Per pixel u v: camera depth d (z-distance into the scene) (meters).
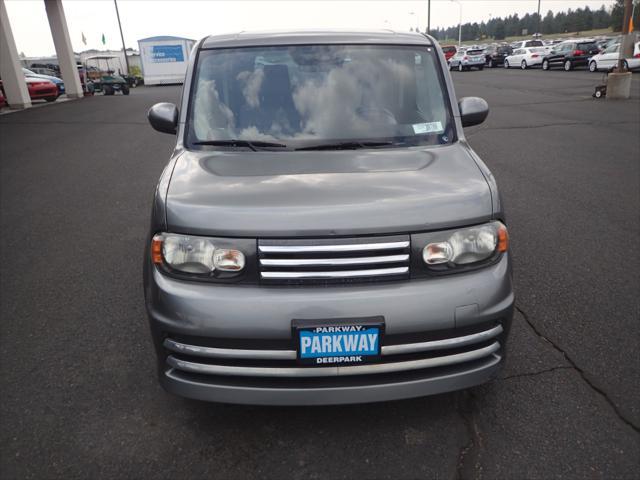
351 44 3.45
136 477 2.30
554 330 3.40
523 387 2.85
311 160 2.77
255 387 2.28
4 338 3.45
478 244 2.35
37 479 2.29
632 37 15.38
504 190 6.57
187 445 2.49
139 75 53.31
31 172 8.40
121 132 12.49
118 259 4.76
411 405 2.74
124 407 2.76
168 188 2.52
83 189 7.25
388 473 2.30
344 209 2.27
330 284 2.25
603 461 2.33
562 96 17.11
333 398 2.27
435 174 2.57
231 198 2.37
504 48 41.06
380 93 3.23
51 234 5.46
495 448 2.42
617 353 3.14
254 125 3.10
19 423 2.65
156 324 2.33
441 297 2.24
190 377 2.36
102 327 3.57
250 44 3.46
